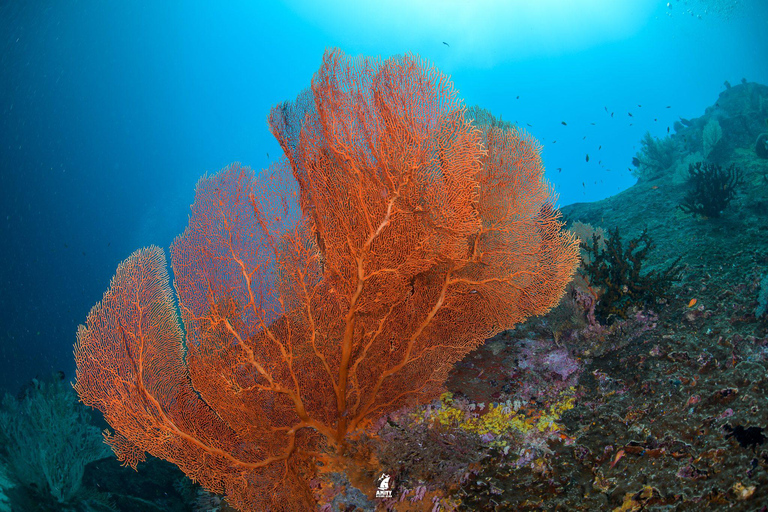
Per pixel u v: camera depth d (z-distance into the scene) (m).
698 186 2.95
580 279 1.97
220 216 1.53
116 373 1.41
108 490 1.69
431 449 1.46
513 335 1.99
